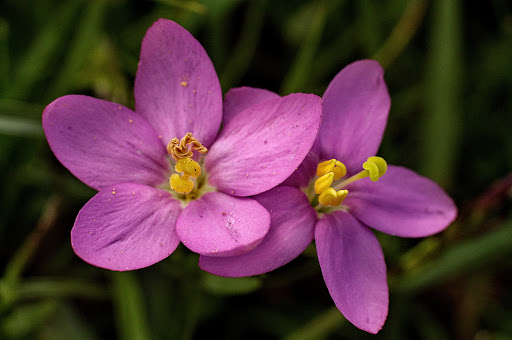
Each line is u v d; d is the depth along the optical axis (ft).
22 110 0.29
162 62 0.27
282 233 0.27
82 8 0.31
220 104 0.28
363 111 0.28
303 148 0.26
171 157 0.28
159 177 0.28
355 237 0.28
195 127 0.28
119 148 0.27
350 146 0.28
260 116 0.27
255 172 0.27
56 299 0.31
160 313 0.30
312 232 0.27
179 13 0.31
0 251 0.31
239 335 0.31
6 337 0.30
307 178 0.28
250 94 0.28
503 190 0.30
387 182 0.28
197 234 0.27
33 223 0.31
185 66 0.27
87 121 0.27
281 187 0.27
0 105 0.29
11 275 0.30
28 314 0.30
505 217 0.31
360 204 0.28
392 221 0.28
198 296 0.30
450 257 0.30
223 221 0.27
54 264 0.31
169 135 0.28
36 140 0.30
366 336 0.31
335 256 0.27
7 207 0.31
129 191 0.27
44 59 0.31
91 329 0.30
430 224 0.28
